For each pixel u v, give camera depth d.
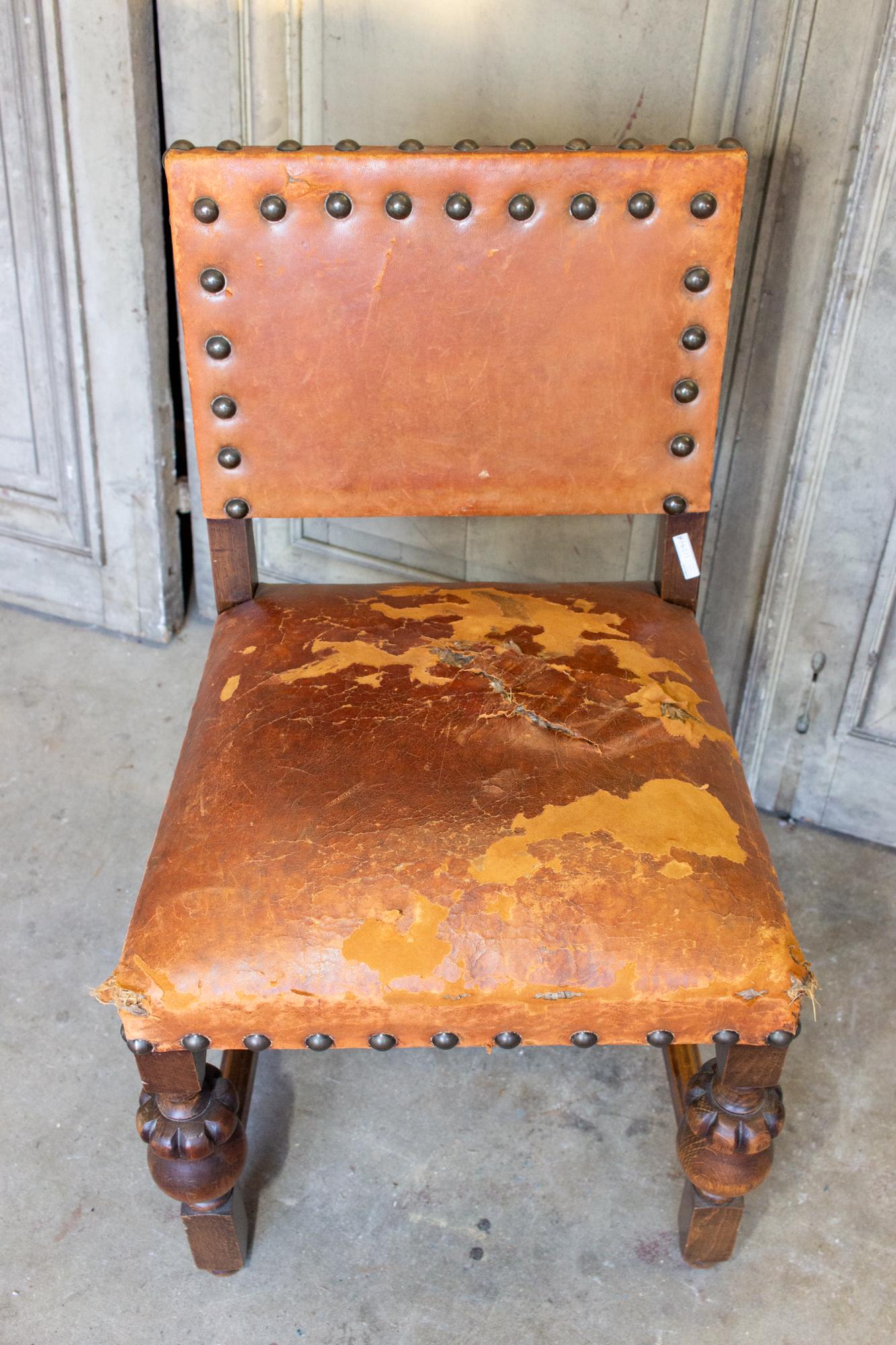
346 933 0.90
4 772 1.71
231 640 1.16
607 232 1.06
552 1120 1.31
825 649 1.52
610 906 0.91
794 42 1.22
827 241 1.30
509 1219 1.21
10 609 2.03
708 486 1.16
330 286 1.08
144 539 1.86
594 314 1.09
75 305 1.69
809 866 1.59
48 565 1.96
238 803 0.97
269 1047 0.93
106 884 1.55
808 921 1.51
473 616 1.17
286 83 1.50
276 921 0.90
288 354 1.10
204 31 1.50
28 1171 1.25
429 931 0.90
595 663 1.11
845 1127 1.30
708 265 1.07
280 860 0.93
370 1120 1.30
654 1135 1.29
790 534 1.46
